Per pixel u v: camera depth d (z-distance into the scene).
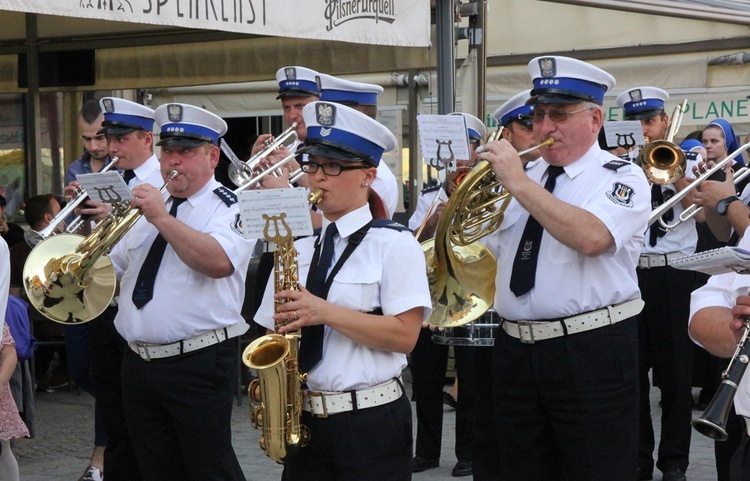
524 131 5.58
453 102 7.88
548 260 4.29
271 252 5.91
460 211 4.36
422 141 4.61
